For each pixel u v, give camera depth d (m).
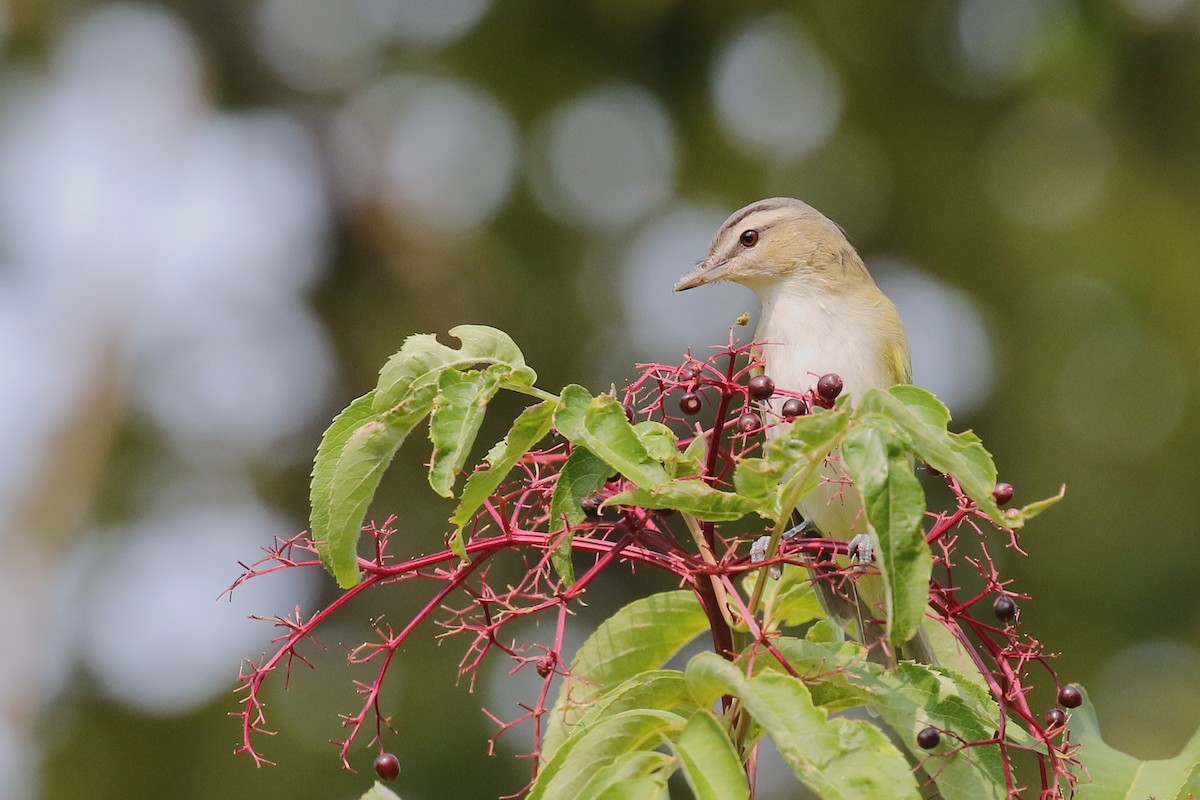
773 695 3.94
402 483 14.01
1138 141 17.30
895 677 4.51
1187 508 16.02
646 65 17.41
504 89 17.20
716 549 5.29
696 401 4.97
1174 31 17.09
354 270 16.89
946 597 4.57
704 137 17.09
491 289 16.34
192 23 18.20
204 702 14.36
